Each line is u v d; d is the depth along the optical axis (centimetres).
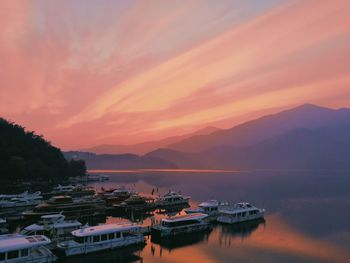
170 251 6444
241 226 8706
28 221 8906
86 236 5928
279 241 7319
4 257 4912
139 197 11556
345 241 7362
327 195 16012
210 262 5859
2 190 17475
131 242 6394
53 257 5384
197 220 7906
